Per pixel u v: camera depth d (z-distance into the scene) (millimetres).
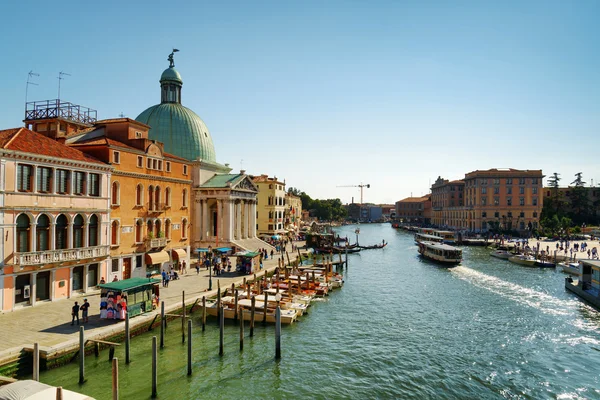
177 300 30594
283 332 28141
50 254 26984
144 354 22906
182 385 19734
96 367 20641
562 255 65000
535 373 21812
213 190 59938
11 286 25234
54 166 27766
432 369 22250
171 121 61406
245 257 44062
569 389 20062
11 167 25016
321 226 148500
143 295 26609
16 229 25547
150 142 38594
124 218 35125
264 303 31016
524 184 107312
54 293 28078
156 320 26938
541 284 45125
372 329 28906
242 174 64562
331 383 20484
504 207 107375
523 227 107062
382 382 20703
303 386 20094
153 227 39375
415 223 171250
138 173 36781
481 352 24672
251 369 21859
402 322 30594
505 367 22562
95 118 42094
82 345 18953
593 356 24109
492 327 29406
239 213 62562
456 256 60344
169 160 41781
